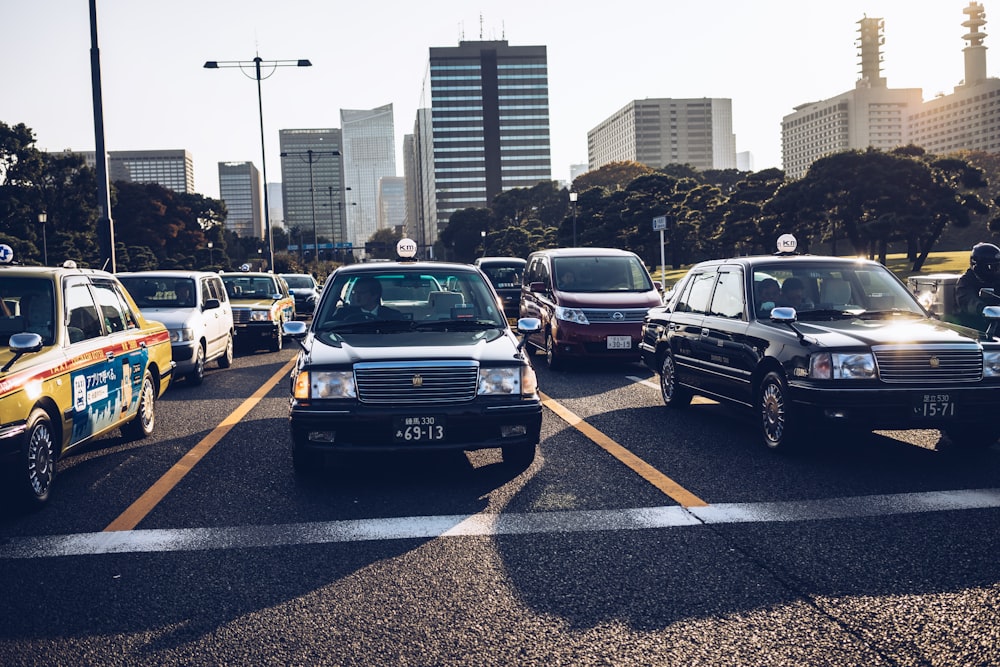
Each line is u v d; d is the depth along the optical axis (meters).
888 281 7.18
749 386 6.66
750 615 3.28
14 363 4.93
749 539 4.25
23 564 4.02
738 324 7.00
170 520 4.76
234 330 15.36
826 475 5.59
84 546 4.29
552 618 3.29
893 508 4.76
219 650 3.04
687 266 71.69
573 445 6.73
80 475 5.91
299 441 5.32
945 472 5.64
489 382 5.37
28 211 57.44
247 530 4.54
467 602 3.47
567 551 4.11
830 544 4.14
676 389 8.32
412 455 6.47
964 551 3.98
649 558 3.99
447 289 6.57
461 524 4.59
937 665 2.82
